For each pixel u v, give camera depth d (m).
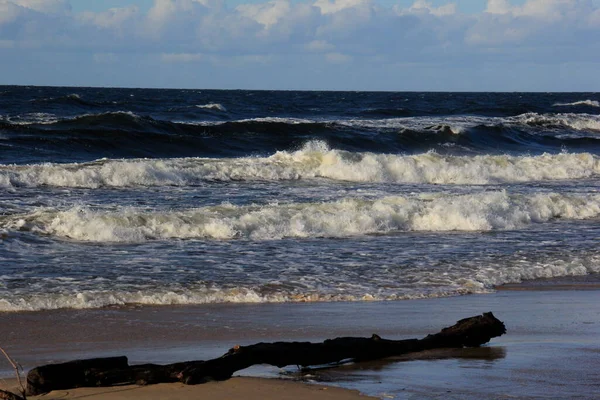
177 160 33.59
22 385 7.97
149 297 13.99
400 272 17.03
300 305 13.91
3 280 15.02
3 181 27.78
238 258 18.03
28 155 38.84
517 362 9.62
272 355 8.86
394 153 49.38
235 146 47.03
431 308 13.80
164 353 10.35
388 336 11.54
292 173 33.84
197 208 22.84
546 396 8.01
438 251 19.62
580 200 27.33
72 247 18.78
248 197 27.66
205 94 156.12
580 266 18.19
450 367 9.35
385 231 22.53
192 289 14.77
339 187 31.47
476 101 130.38
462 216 23.56
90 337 11.30
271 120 54.84
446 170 35.66
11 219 20.52
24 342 10.94
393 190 31.14
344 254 18.91
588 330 12.03
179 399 7.68
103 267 16.59
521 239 21.75
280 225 21.61
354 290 15.19
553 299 14.93
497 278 16.78
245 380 8.48
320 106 95.19
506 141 56.12
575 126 65.81
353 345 9.62
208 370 8.34
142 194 27.59
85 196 26.62
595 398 7.95
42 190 27.45
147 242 19.83
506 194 27.33
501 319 12.85
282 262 17.70
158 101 99.00
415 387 8.34
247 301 14.17
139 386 8.15
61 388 7.97
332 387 8.27
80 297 13.73
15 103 74.06
